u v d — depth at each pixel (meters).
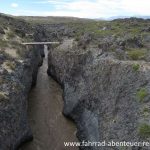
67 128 40.72
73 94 44.22
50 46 77.06
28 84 48.94
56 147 35.59
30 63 52.25
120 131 25.14
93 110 35.19
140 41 44.81
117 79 30.95
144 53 37.28
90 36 56.38
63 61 57.19
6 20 90.12
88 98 37.94
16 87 35.00
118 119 26.64
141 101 24.38
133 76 28.42
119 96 28.61
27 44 64.06
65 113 44.34
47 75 69.31
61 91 56.44
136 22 79.50
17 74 39.00
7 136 28.58
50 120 43.00
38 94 53.91
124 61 33.25
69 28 112.88
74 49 53.66
